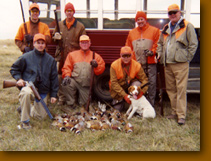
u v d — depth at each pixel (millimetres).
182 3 3963
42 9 4227
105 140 2881
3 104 4266
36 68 3219
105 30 4125
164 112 3930
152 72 3820
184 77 3326
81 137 2936
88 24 4188
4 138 2924
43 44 3230
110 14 4109
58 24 3863
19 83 3027
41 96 3352
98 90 4277
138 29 3744
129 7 4035
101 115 3561
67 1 4141
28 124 3135
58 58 3986
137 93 3455
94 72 3916
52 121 3355
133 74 3672
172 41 3312
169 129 3205
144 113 3537
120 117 3578
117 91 3658
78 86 3928
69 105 3973
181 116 3383
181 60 3254
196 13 3986
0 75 6848
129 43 3881
